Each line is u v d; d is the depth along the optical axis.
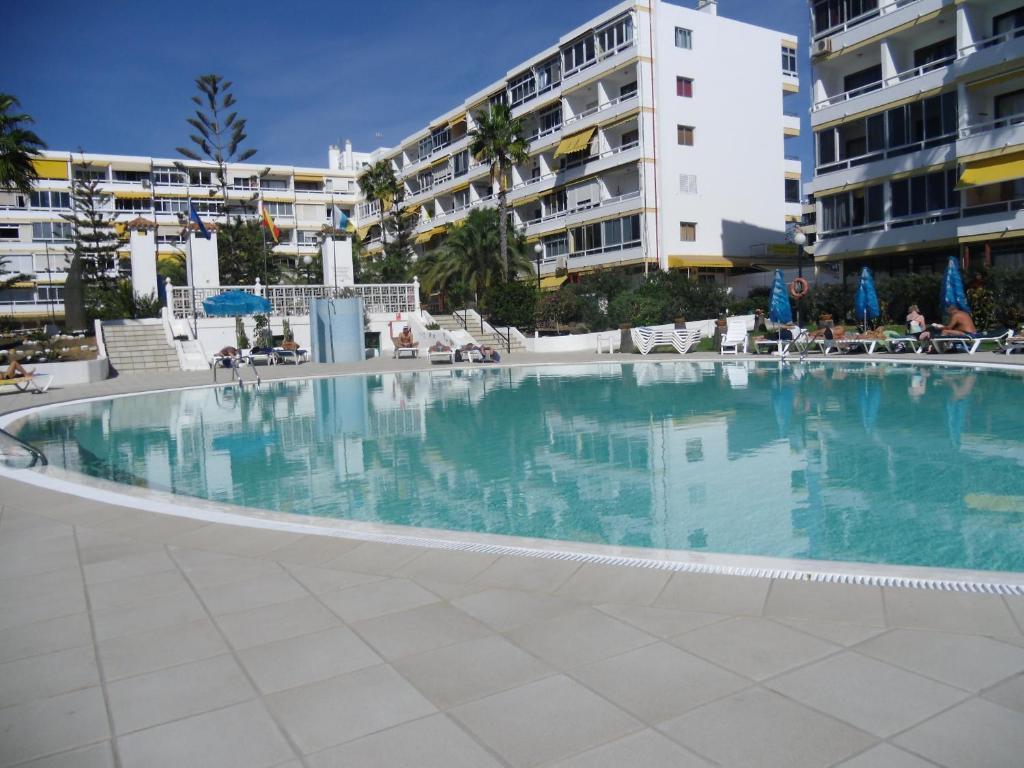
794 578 4.37
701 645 3.54
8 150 28.31
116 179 65.88
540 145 48.25
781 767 2.57
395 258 52.69
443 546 5.27
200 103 47.31
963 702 2.95
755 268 43.28
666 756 2.66
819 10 32.59
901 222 29.94
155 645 3.78
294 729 2.94
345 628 3.92
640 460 9.52
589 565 4.75
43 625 4.09
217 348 31.12
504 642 3.68
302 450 11.05
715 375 20.12
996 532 6.09
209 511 6.63
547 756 2.69
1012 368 17.00
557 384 19.73
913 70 28.91
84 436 12.80
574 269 45.84
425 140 65.19
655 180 40.25
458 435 11.99
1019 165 25.19
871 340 22.69
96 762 2.75
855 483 7.87
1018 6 26.06
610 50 41.72
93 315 31.47
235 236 48.19
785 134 45.12
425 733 2.88
